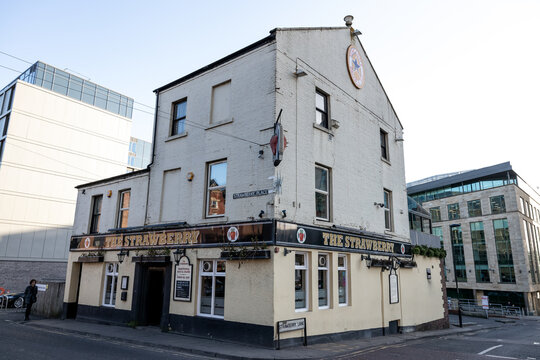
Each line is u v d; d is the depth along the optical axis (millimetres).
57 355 8984
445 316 21281
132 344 11297
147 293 14680
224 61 14047
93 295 16344
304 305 12070
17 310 21125
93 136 37219
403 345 13172
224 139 13320
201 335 12016
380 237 16250
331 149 14359
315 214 12953
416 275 18812
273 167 11633
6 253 29781
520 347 13539
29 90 32906
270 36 12719
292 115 12711
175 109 15820
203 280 12719
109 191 17734
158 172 15414
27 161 31953
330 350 10750
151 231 14602
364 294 14586
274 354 9570
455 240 56281
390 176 18469
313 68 14172
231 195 12555
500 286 49844
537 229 58750
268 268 10875
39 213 32156
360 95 17016
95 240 17094
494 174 53000
